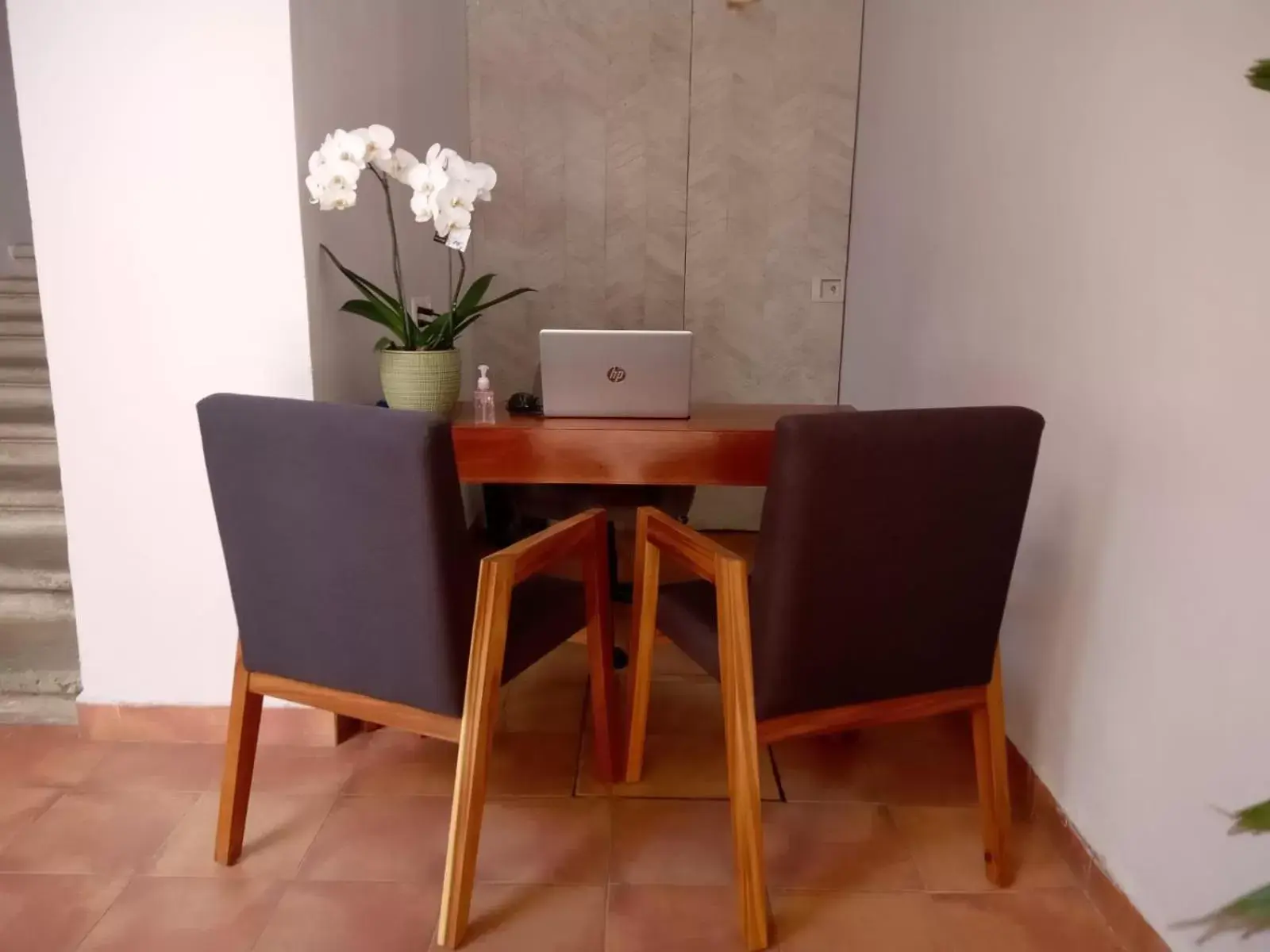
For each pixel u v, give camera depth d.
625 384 2.23
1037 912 1.66
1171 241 1.47
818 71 3.67
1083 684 1.76
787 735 1.59
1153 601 1.52
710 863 1.79
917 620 1.57
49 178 1.98
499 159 3.75
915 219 2.89
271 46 1.92
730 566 1.53
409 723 1.63
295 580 1.59
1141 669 1.56
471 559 1.55
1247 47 1.28
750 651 1.54
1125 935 1.59
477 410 2.26
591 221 3.80
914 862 1.80
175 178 1.98
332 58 2.18
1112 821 1.64
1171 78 1.47
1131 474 1.59
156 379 2.07
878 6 3.41
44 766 2.11
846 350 3.84
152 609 2.17
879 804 1.99
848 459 1.40
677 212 3.79
